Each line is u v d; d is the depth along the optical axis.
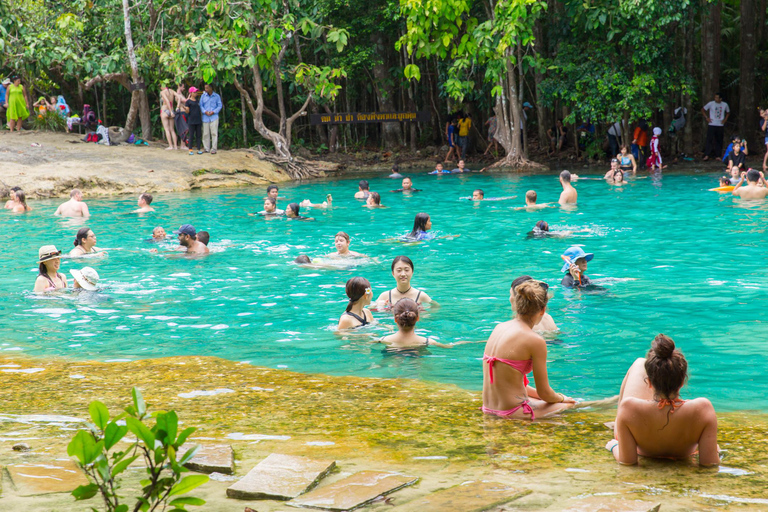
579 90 23.77
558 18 24.81
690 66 25.33
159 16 24.67
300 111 26.17
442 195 18.03
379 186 20.70
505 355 4.64
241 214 15.43
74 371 5.86
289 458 3.61
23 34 23.81
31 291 8.89
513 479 3.46
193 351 6.57
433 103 30.19
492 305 7.91
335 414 4.67
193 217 15.05
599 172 22.58
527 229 12.71
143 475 3.44
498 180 21.28
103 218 14.96
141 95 26.23
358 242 11.95
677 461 3.75
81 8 25.00
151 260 10.69
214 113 23.70
